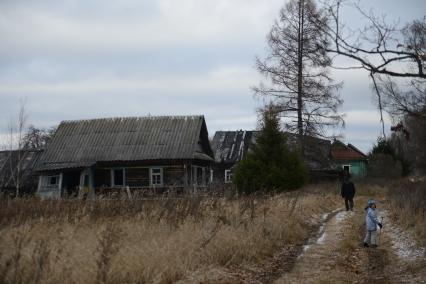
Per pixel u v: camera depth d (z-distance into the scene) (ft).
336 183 133.49
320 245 52.90
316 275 38.81
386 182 151.74
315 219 73.15
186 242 40.06
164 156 135.85
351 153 231.71
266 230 50.70
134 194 57.88
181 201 51.90
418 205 68.44
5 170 156.35
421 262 41.91
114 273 31.96
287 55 125.29
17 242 32.99
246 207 52.34
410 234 56.24
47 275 29.60
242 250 42.93
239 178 99.55
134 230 41.42
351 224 69.41
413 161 187.32
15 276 28.19
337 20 26.66
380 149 187.01
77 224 43.11
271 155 100.53
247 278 37.63
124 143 142.61
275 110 120.47
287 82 127.24
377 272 40.70
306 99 127.24
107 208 49.14
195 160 140.67
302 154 126.82
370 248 52.39
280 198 71.46
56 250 32.78
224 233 44.11
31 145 231.50
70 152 143.23
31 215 45.03
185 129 143.23
